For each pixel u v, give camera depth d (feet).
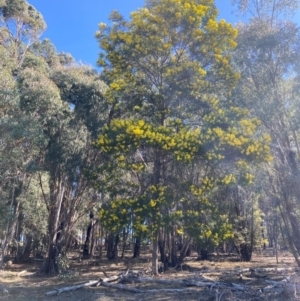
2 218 56.08
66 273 68.08
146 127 56.95
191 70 61.31
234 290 49.29
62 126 71.77
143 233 55.47
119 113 74.18
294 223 64.69
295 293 45.06
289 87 60.80
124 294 50.26
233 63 61.98
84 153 73.51
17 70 73.05
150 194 57.98
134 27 63.26
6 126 53.42
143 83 65.46
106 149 57.72
